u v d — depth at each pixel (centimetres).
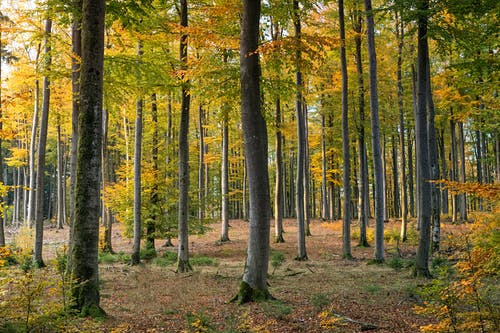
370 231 2241
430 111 1527
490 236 623
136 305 842
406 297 866
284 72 1623
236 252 1842
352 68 1966
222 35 1100
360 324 679
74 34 1022
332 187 3350
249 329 658
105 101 1104
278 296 917
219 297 923
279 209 2173
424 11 966
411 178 3145
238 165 3909
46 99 1468
